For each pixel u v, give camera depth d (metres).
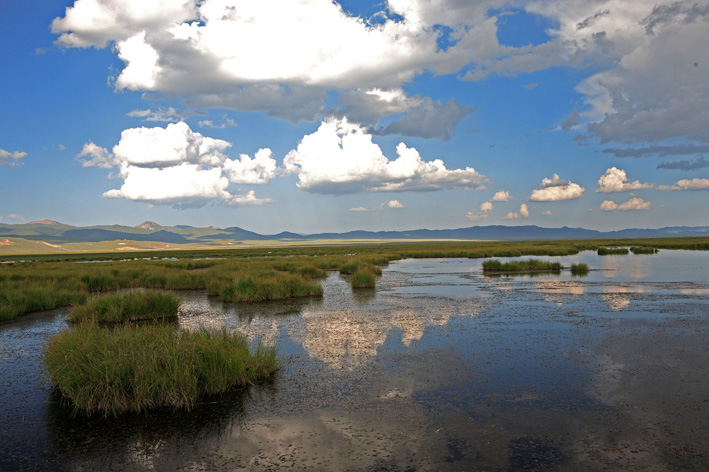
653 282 24.80
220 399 7.93
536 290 22.22
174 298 17.34
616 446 5.95
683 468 5.38
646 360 9.79
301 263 39.62
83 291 22.16
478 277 29.81
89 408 7.39
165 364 8.19
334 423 6.85
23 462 5.86
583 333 12.53
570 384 8.34
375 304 18.50
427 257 60.00
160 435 6.58
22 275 28.69
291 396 8.02
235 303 19.73
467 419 6.88
